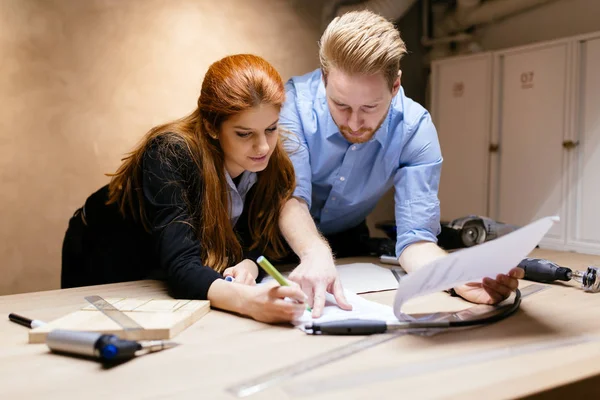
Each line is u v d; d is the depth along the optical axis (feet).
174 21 7.79
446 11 8.98
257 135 3.51
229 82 3.42
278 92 3.48
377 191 4.89
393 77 3.71
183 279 3.34
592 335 2.67
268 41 8.53
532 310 3.13
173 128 3.77
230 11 8.17
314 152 4.62
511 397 1.96
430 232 4.27
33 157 7.08
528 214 7.01
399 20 9.04
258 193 4.22
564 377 2.13
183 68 7.91
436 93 8.24
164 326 2.67
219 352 2.47
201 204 3.73
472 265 2.66
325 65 3.83
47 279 7.31
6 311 3.17
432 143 4.46
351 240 5.67
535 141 6.88
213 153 3.77
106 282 4.56
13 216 7.03
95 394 2.02
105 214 4.55
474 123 7.66
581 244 6.32
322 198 5.08
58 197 7.28
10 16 6.80
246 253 4.11
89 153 7.42
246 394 2.00
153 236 3.66
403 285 2.59
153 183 3.63
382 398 1.95
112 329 2.63
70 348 2.42
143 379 2.16
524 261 3.86
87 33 7.25
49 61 7.06
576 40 6.33
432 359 2.35
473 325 2.83
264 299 2.92
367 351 2.47
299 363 2.32
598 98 6.17
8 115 6.89
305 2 8.80
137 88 7.63
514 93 7.12
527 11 8.02
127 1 7.45
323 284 3.30
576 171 6.40
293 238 4.01
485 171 7.52
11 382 2.15
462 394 1.98
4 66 6.82
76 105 7.27
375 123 3.89
